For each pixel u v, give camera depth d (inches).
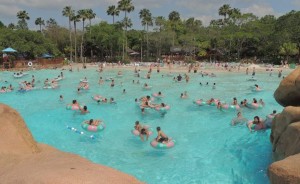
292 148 311.9
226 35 2485.2
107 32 2578.7
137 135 540.7
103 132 578.6
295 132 318.7
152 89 1087.0
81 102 858.1
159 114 719.7
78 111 743.1
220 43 2522.1
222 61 2498.8
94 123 591.8
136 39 2834.6
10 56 1755.7
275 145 389.4
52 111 752.3
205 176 387.5
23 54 2063.2
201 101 810.2
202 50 2615.7
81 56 2415.1
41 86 1123.9
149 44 2716.5
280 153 358.9
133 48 2802.7
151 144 492.7
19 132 216.4
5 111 229.6
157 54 2687.0
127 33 2832.2
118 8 2628.0
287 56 2065.7
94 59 2556.6
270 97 939.3
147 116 703.1
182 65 2038.6
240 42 2440.9
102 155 468.1
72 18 2405.3
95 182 128.1
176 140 532.7
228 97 944.3
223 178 378.9
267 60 2269.9
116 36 2480.3
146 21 2669.8
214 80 1328.7
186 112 737.6
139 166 424.8
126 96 954.7
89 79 1350.9
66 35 2763.3
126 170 413.7
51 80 1243.2
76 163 153.5
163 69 1801.2
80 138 545.0
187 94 983.6
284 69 1734.7
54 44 2468.0
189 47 2618.1
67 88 1100.5
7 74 1486.2
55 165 149.6
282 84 418.0
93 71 1689.2
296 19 2260.1
